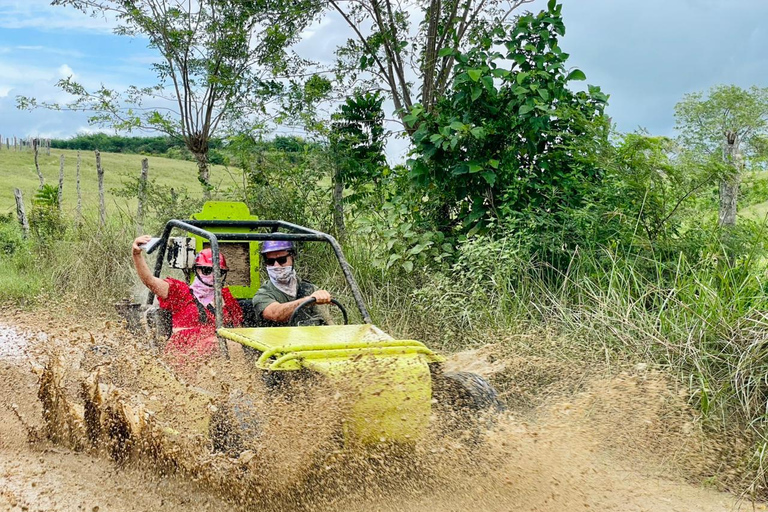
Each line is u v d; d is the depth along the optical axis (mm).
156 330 5270
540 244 7367
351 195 9953
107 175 38125
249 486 3910
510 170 8070
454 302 7258
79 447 4781
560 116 8031
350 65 11250
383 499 3914
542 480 4129
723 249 6332
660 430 4762
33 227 13664
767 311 5215
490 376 5383
